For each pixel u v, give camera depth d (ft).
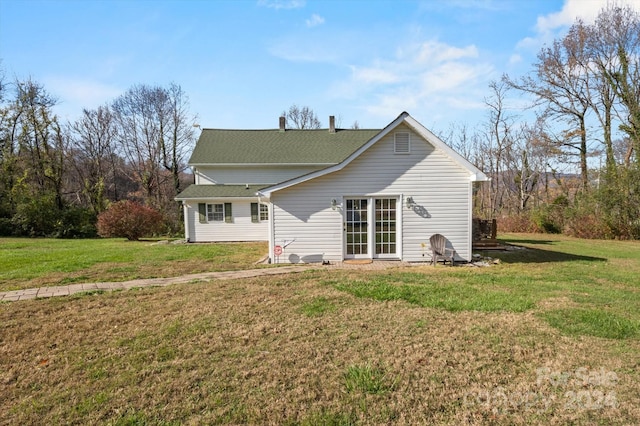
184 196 63.05
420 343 14.99
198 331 16.55
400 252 37.04
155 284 26.43
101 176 113.09
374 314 18.71
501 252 44.78
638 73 69.31
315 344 14.98
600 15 73.26
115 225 64.03
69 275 29.84
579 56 77.10
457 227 36.86
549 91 82.74
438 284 25.59
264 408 10.53
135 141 113.91
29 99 91.09
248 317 18.43
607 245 53.42
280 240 37.45
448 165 36.60
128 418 10.10
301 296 22.40
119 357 14.01
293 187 37.19
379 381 11.90
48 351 14.66
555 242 57.77
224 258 40.65
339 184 37.06
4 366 13.41
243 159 69.51
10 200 83.41
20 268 33.24
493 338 15.44
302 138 78.28
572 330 16.29
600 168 68.80
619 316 18.10
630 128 65.67
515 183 105.40
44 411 10.55
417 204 36.76
